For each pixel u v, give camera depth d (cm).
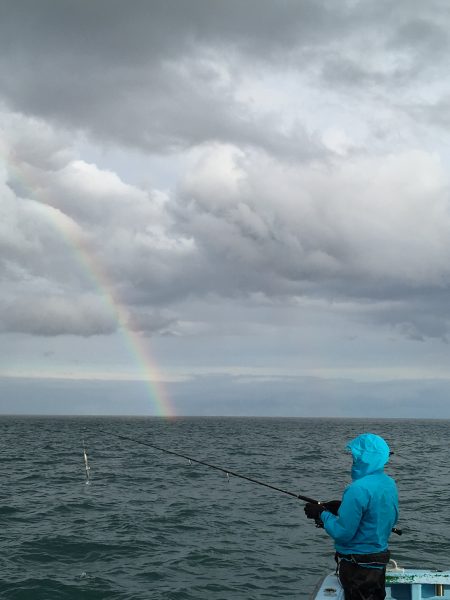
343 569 536
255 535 1345
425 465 3447
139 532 1352
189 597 924
